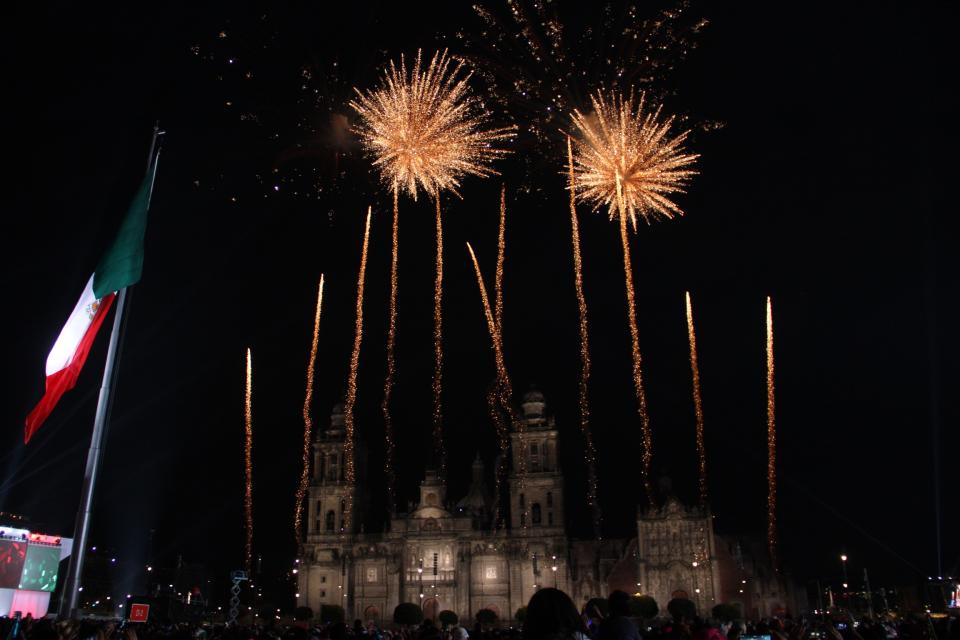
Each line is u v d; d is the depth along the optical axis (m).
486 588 156.62
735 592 146.88
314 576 163.12
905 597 114.00
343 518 167.25
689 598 146.25
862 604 138.00
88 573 154.88
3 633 30.78
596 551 159.50
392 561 160.00
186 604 75.00
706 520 150.25
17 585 78.69
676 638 22.09
